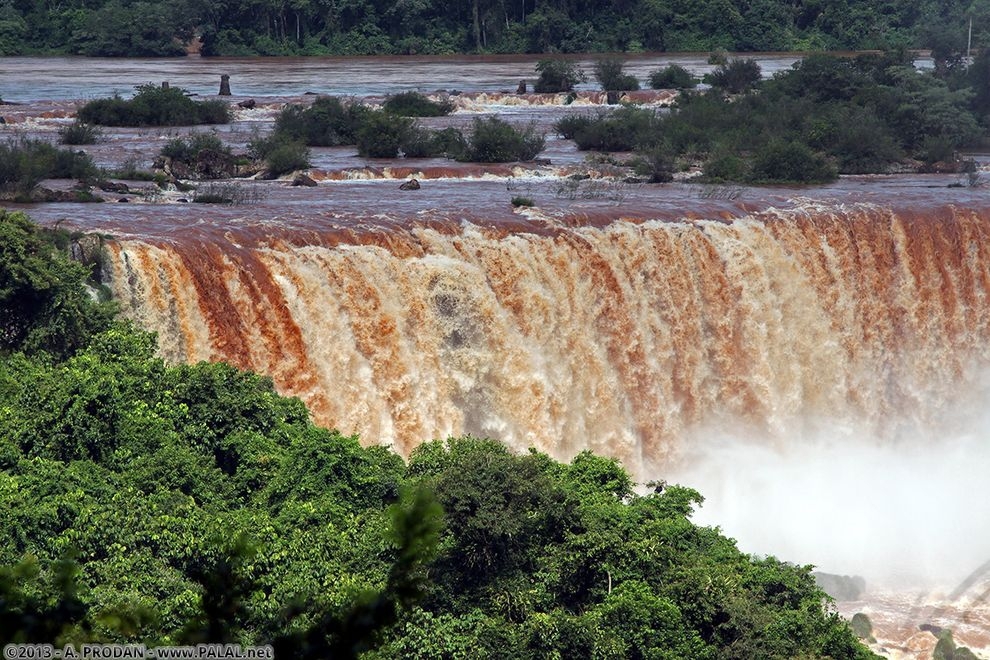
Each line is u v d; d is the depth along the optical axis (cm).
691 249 12925
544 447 11844
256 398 8631
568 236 12225
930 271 14312
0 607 3647
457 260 11581
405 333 11188
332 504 7800
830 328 13775
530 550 7650
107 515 7000
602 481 8769
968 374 14600
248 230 11094
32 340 9106
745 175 17838
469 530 7494
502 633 7119
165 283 10219
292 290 10675
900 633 9325
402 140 18675
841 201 14525
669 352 12744
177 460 7844
